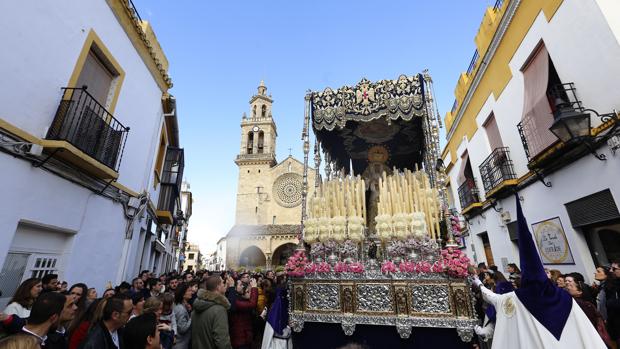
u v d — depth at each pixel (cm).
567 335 235
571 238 617
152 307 325
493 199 955
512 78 826
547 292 250
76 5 529
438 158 439
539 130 671
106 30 626
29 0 427
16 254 447
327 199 441
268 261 2812
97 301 332
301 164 3350
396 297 351
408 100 498
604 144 504
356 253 396
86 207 585
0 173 386
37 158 439
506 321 276
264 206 3259
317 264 399
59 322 300
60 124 473
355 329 359
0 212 385
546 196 697
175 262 2695
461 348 329
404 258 379
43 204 464
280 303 407
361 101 529
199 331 336
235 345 422
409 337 341
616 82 480
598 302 444
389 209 407
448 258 345
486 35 977
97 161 541
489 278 597
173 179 1316
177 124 1230
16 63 406
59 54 488
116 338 270
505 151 873
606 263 555
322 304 374
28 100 426
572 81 576
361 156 704
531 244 262
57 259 528
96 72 621
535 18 695
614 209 505
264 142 3634
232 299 460
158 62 905
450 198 1543
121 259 743
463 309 330
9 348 145
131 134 763
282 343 376
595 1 511
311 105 562
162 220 1238
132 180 780
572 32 572
